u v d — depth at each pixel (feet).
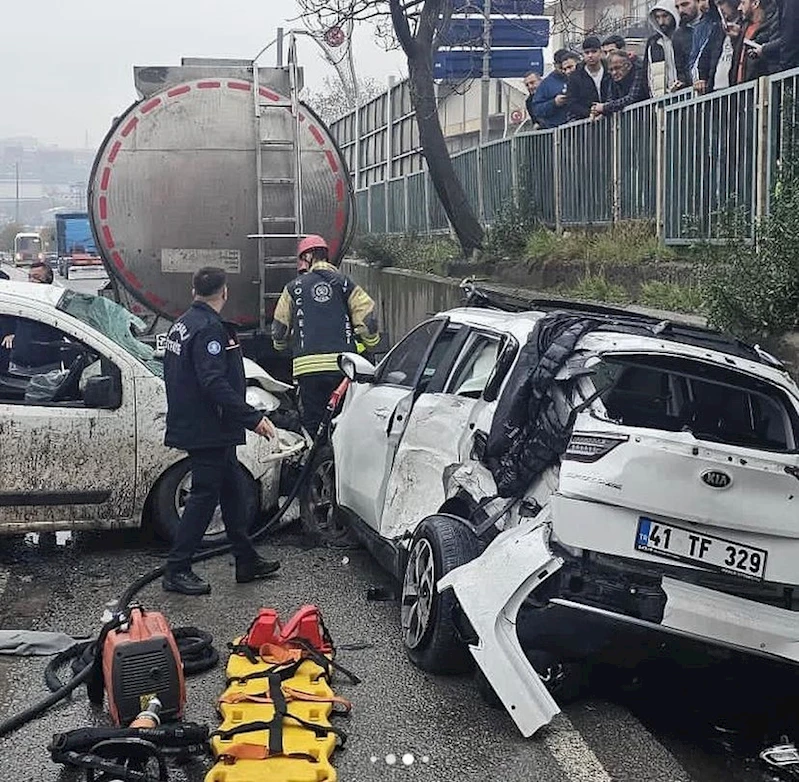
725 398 17.87
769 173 27.91
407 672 18.16
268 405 26.84
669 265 32.60
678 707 17.84
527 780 14.61
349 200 35.99
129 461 24.13
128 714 15.19
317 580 23.24
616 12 98.58
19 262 187.52
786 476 15.78
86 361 25.70
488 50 63.52
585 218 42.27
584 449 15.87
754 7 31.91
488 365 19.25
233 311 35.81
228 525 22.67
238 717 15.85
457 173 58.54
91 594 22.13
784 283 23.32
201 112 34.73
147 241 34.78
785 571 15.85
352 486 23.27
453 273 50.19
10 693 17.26
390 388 22.75
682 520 15.62
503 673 15.53
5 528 23.75
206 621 20.53
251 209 35.09
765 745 16.47
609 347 16.51
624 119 38.55
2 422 23.41
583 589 15.74
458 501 18.80
